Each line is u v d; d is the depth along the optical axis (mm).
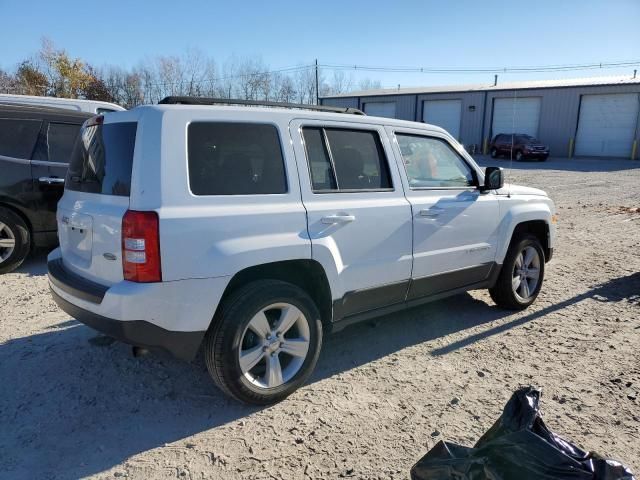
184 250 2896
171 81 48219
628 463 2791
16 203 6160
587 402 3422
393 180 4012
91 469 2711
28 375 3697
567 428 3115
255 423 3160
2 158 6062
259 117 3334
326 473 2705
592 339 4500
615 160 32406
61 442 2934
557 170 25156
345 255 3621
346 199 3658
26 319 4770
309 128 3594
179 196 2930
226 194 3107
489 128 38531
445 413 3281
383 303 4031
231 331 3084
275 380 3336
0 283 5883
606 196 15195
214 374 3154
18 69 38938
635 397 3492
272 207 3258
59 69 39250
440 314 5133
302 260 3396
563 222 10805
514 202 5004
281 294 3270
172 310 2910
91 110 9414
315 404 3385
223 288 3035
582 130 34781
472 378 3754
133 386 3578
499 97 37719
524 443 2096
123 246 2861
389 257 3906
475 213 4555
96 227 3094
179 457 2820
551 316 5098
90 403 3350
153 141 2918
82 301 3111
